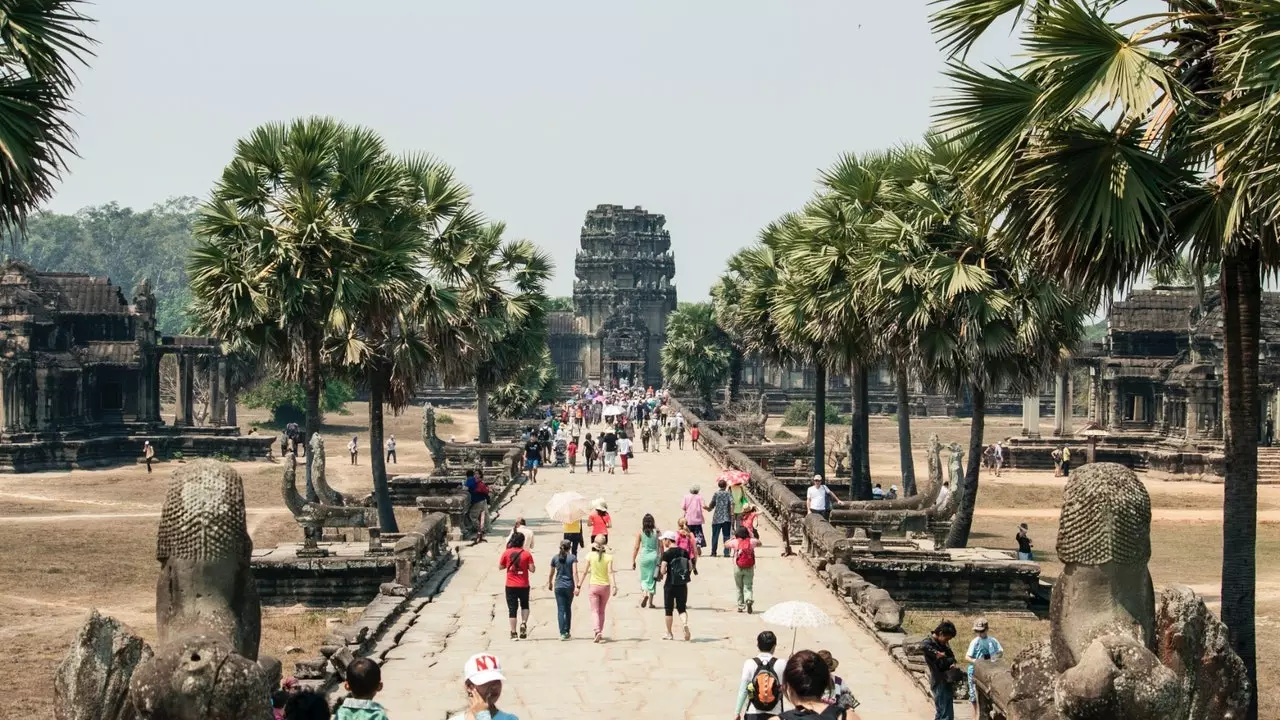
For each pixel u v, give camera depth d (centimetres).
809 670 1169
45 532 5003
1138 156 1681
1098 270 1764
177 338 9194
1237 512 1775
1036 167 1698
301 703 1203
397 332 4150
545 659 2267
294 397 11800
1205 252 1742
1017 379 3528
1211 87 1728
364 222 3931
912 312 3491
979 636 1986
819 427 5234
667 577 2425
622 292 18225
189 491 1106
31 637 3084
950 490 3934
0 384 7844
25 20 1605
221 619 1091
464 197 4459
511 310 5494
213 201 3853
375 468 4022
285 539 4775
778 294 5150
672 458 6881
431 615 2662
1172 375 8225
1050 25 1638
